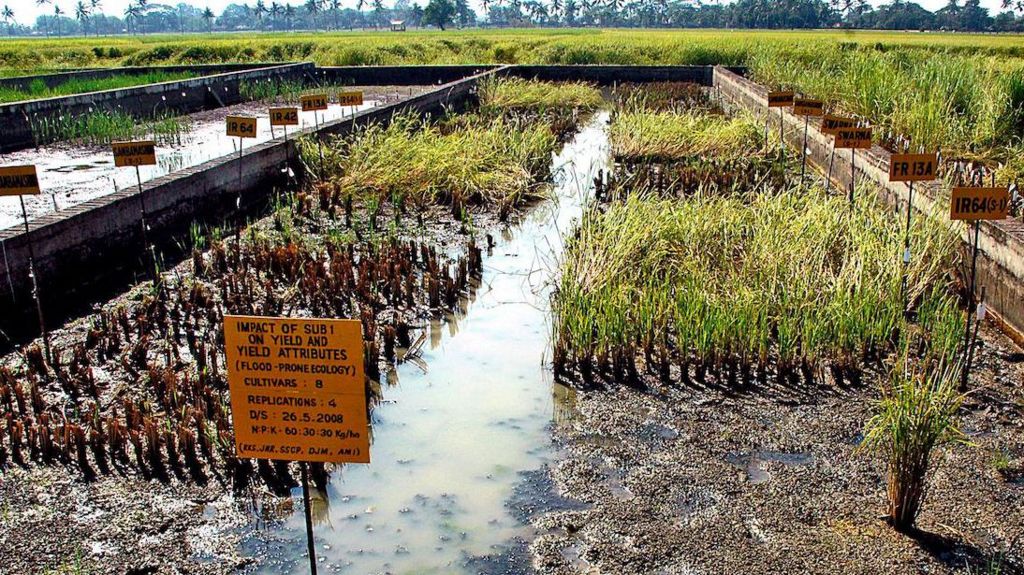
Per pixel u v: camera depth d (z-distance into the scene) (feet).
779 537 15.15
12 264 24.11
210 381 20.83
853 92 49.78
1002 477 16.90
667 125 49.57
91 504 16.19
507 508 16.17
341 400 11.14
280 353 11.09
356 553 14.87
